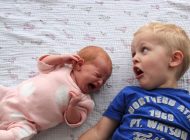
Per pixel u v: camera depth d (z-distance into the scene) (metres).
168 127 1.30
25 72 1.48
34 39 1.51
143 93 1.37
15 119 1.35
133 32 1.53
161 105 1.33
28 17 1.54
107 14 1.56
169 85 1.39
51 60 1.41
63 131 1.42
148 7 1.57
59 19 1.55
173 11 1.56
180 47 1.39
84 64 1.41
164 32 1.38
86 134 1.38
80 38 1.53
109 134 1.40
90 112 1.43
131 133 1.31
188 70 1.48
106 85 1.47
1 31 1.52
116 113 1.39
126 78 1.48
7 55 1.49
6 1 1.56
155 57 1.36
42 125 1.38
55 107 1.38
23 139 1.33
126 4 1.57
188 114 1.33
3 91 1.38
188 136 1.32
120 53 1.51
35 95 1.37
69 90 1.39
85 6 1.56
